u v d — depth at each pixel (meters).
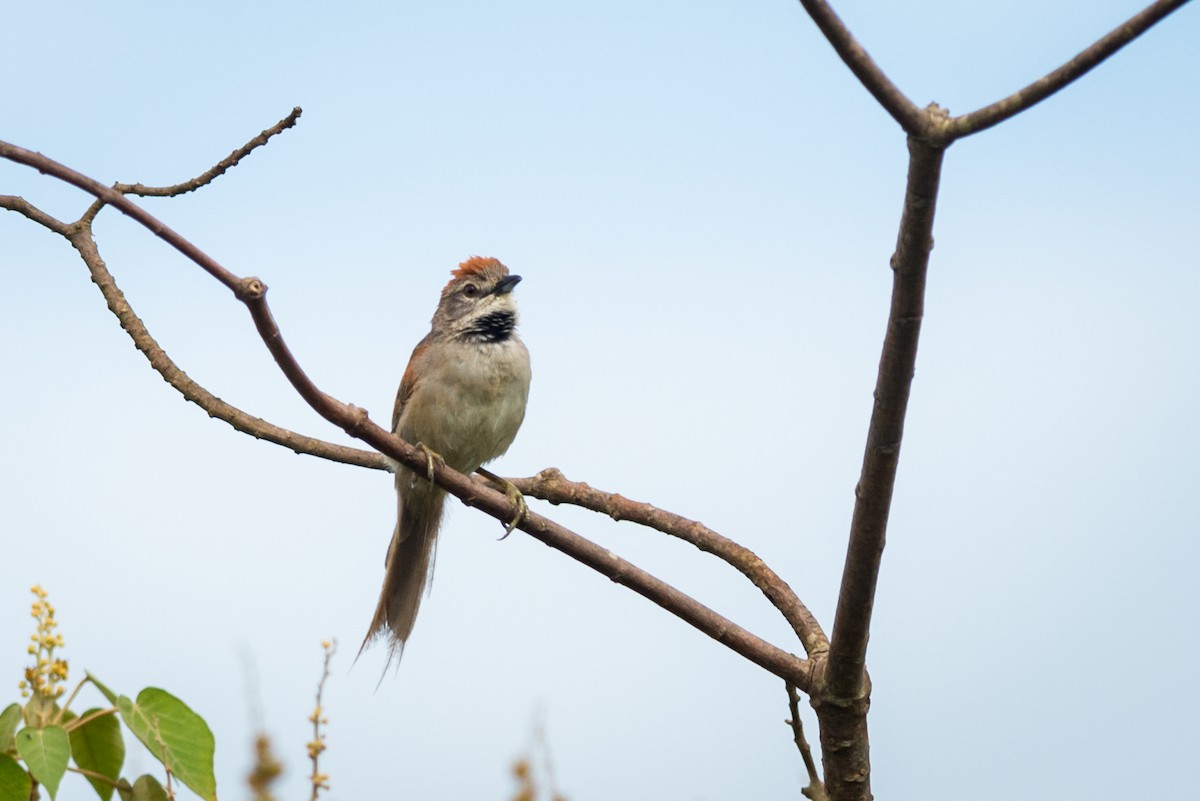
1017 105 6.79
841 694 8.82
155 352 10.91
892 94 6.89
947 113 6.95
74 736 7.89
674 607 9.71
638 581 9.81
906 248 7.24
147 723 7.51
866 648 8.68
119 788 7.91
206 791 7.47
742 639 9.41
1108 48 6.59
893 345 7.54
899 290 7.38
